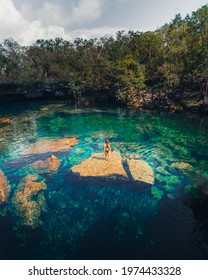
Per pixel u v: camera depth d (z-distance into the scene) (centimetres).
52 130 3703
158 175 2098
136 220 1542
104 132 3503
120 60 5722
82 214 1609
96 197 1789
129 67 5459
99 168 2225
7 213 1636
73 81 6506
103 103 6197
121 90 5844
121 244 1355
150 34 5959
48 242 1386
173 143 2920
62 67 7531
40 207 1686
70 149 2795
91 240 1391
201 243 1351
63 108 5709
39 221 1552
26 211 1647
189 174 2105
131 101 5488
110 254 1291
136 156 2536
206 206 1664
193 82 4588
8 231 1474
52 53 7919
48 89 7662
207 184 1897
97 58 6850
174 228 1468
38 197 1800
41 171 2225
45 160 2481
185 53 4672
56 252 1314
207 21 4731
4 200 1781
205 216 1571
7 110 5744
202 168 2217
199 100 4372
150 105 5091
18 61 7881
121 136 3281
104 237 1410
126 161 2389
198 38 4547
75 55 7488
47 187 1938
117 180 2009
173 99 4803
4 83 7381
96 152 2669
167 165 2302
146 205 1684
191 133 3278
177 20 6003
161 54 5525
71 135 3388
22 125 4094
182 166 2259
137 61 5822
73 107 5800
